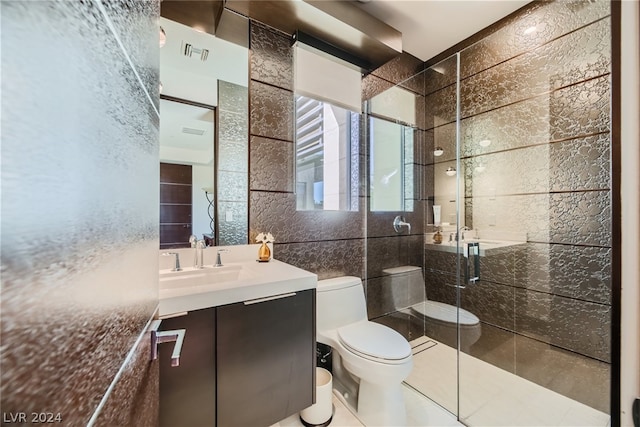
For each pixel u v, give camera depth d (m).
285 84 1.77
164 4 1.43
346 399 1.66
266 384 1.18
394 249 2.33
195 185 1.53
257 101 1.67
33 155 0.26
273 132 1.73
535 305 1.81
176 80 1.50
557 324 1.71
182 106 1.52
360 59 2.04
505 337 1.94
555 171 1.73
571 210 1.67
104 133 0.39
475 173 2.16
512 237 1.93
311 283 1.32
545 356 1.76
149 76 0.62
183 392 0.98
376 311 2.23
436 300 2.31
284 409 1.23
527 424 1.49
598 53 1.54
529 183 1.85
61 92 0.30
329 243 1.99
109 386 0.39
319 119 1.93
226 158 1.61
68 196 0.31
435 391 1.77
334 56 1.92
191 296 1.00
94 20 0.36
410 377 1.90
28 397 0.24
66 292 0.31
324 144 1.96
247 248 1.62
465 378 1.88
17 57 0.24
